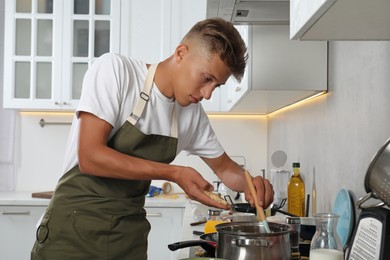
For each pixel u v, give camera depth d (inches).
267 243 39.8
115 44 131.6
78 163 50.1
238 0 65.7
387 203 43.5
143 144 53.6
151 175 45.1
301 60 79.4
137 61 53.7
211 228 67.5
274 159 115.3
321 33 43.8
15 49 132.1
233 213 72.2
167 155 55.6
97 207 52.7
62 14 131.4
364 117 62.0
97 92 47.9
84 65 133.6
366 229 44.7
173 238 124.2
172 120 55.2
